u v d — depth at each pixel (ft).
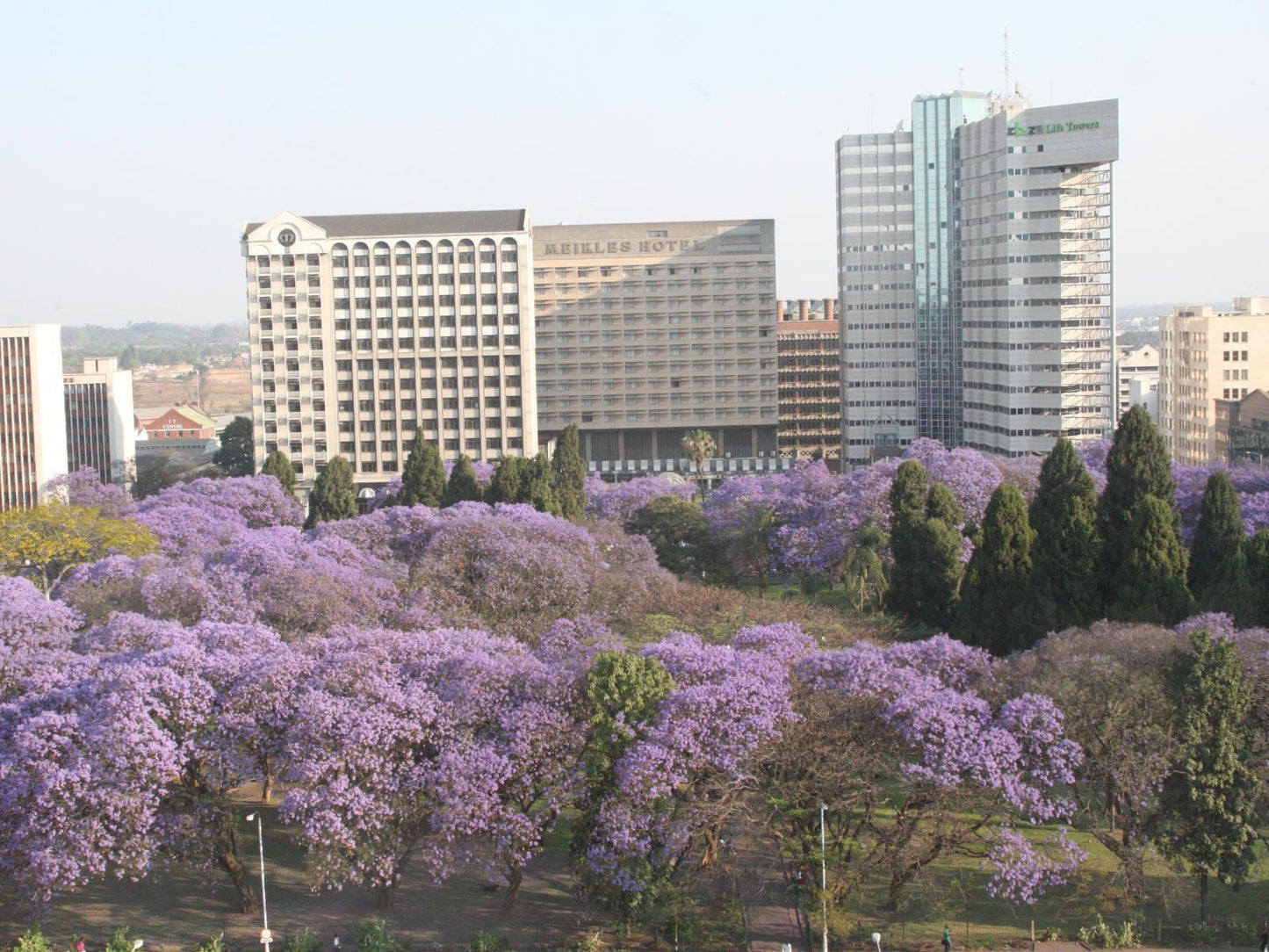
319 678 321.11
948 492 508.12
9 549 502.38
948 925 296.51
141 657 328.49
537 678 317.01
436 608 428.56
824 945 283.38
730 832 312.50
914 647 352.49
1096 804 321.32
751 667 320.29
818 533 559.38
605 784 305.53
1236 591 408.26
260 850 303.68
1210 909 304.30
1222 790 298.97
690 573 600.80
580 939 292.20
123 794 295.07
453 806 294.46
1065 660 327.06
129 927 301.84
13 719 313.94
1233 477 594.24
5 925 302.45
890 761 305.73
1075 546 434.30
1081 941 289.74
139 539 519.19
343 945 293.23
